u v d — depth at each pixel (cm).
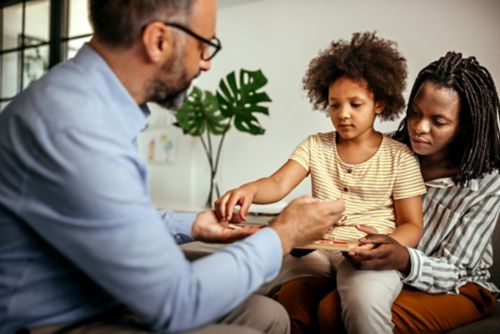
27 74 316
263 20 242
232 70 254
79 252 60
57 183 59
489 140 106
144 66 73
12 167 62
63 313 69
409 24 200
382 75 113
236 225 105
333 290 110
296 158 126
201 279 64
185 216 105
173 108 86
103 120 65
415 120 108
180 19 71
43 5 310
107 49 72
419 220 109
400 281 99
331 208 81
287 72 234
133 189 62
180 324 62
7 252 65
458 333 100
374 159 116
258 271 70
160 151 280
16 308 66
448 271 102
